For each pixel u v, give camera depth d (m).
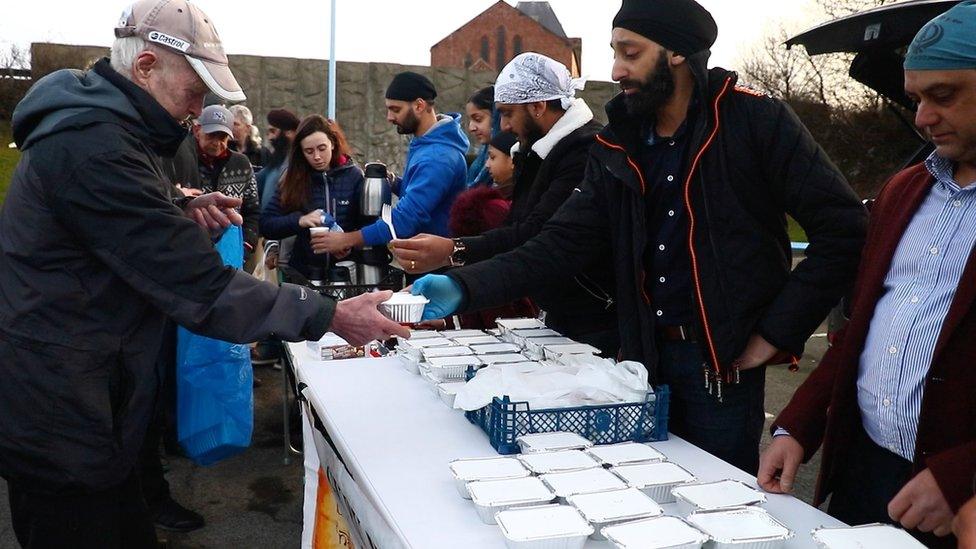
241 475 3.47
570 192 2.29
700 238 1.67
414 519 1.21
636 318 1.83
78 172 1.37
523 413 1.51
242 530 2.96
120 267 1.41
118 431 1.53
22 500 1.55
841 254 1.61
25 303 1.43
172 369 2.22
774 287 1.69
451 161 3.38
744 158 1.65
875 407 1.38
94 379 1.47
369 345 2.52
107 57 1.55
